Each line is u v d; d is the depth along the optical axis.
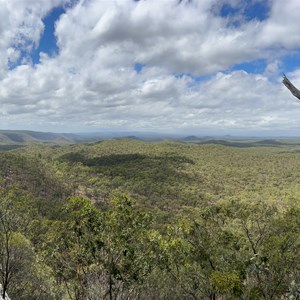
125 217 10.04
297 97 4.07
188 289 12.21
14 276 16.95
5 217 16.08
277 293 9.69
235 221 12.68
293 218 11.74
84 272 10.38
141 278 10.27
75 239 10.01
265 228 11.99
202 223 12.63
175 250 11.37
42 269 15.84
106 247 9.80
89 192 110.25
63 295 15.38
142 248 10.42
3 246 16.55
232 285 9.35
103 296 10.33
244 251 11.88
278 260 9.86
